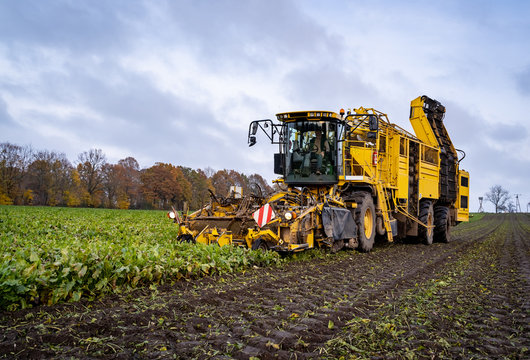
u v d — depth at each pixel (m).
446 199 17.86
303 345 4.02
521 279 8.34
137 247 7.33
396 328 4.73
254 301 5.69
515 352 4.16
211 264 7.34
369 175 12.25
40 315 4.68
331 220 10.09
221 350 3.85
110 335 4.12
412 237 16.34
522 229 35.31
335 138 11.79
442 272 9.05
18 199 65.25
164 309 5.04
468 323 5.10
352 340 4.30
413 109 17.62
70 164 72.12
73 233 12.62
